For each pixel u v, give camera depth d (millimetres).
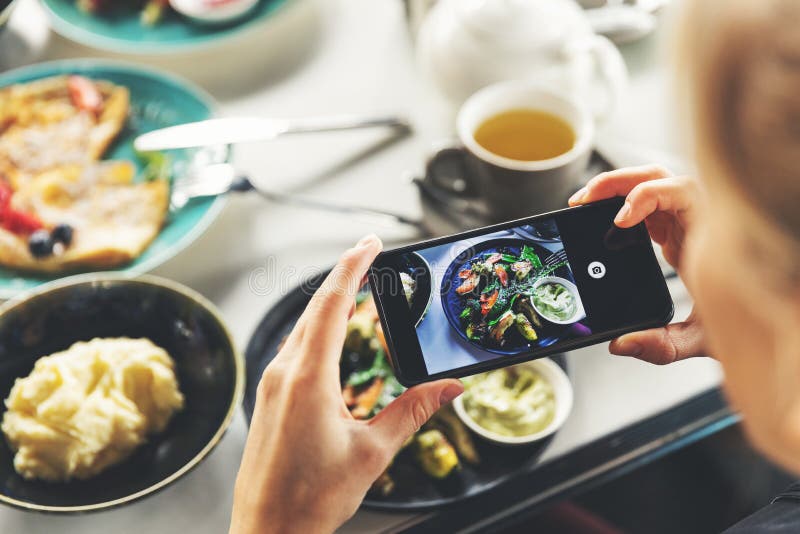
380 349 686
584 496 947
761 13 223
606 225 554
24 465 614
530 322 539
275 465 477
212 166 842
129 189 833
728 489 934
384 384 674
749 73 227
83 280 693
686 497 940
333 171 880
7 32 1000
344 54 1000
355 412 664
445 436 645
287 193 857
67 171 843
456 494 623
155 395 651
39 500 614
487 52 812
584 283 543
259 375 690
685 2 242
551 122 769
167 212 824
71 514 582
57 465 617
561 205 785
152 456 648
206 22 986
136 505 642
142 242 786
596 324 540
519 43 804
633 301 545
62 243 778
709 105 236
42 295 685
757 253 256
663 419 712
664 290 547
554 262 545
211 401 669
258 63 985
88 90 905
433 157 802
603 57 808
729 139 236
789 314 261
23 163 853
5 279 771
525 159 769
